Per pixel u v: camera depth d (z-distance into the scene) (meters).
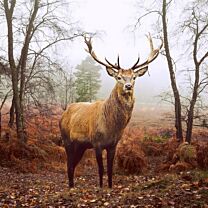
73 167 9.78
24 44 15.52
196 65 15.35
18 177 12.22
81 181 11.69
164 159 14.80
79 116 9.20
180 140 15.47
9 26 14.88
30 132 17.23
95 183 11.18
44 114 17.67
